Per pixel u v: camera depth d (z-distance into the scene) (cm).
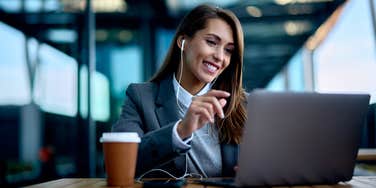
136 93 148
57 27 500
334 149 97
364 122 99
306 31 672
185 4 567
